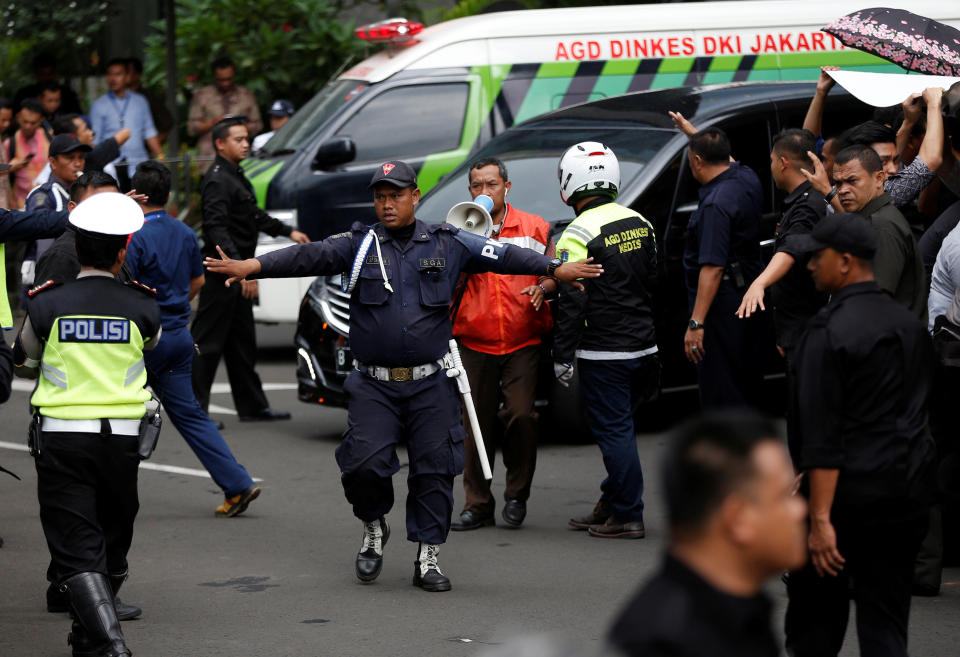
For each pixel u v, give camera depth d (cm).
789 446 592
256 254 1598
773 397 1372
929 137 855
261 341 1980
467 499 987
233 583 850
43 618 780
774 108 1302
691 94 1345
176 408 1005
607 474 1049
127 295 693
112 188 903
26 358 704
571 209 1255
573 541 948
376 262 809
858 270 571
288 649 716
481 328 958
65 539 668
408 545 948
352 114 1633
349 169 1627
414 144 1641
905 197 884
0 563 898
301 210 1614
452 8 2625
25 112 1844
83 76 2475
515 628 750
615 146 1264
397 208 805
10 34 2359
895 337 564
